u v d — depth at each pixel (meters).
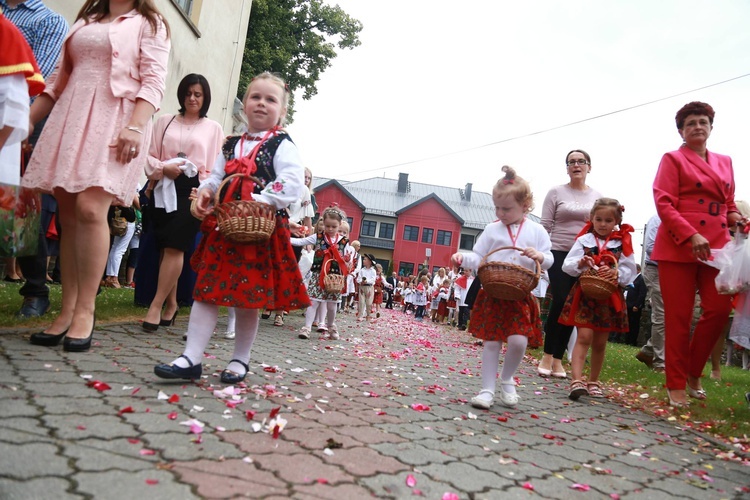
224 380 3.10
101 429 2.01
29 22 4.04
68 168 3.20
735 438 3.42
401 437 2.55
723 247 4.23
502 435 2.92
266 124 3.27
